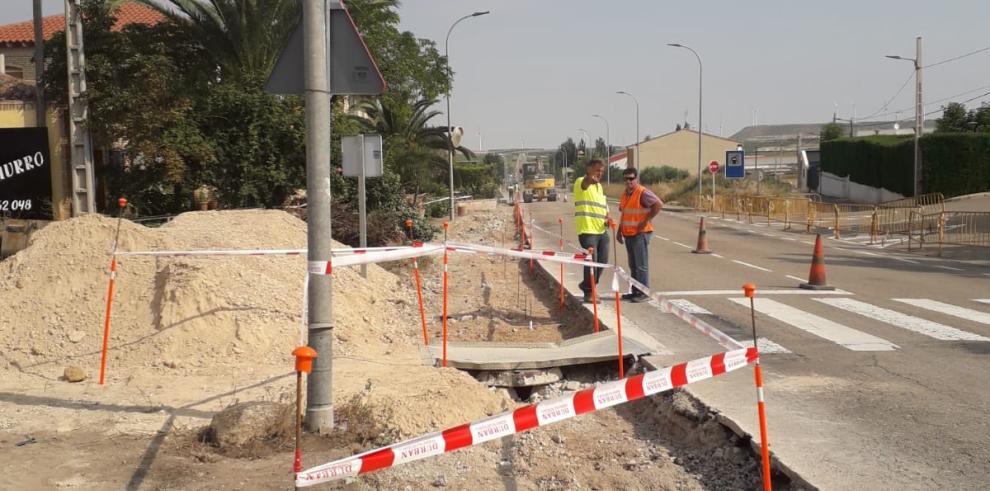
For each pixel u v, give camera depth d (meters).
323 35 5.96
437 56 38.03
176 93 20.17
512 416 4.22
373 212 21.84
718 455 6.02
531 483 5.38
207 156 19.98
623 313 11.61
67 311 8.73
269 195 20.72
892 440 6.05
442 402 6.34
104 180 20.84
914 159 38.78
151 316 8.59
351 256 7.89
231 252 9.34
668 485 5.45
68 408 6.72
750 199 40.53
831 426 6.35
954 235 26.08
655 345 9.27
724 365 4.52
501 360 8.52
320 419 6.09
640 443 6.39
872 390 7.52
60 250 9.52
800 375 8.09
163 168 19.83
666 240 26.84
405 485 5.21
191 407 6.73
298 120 20.81
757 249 23.30
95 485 5.20
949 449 5.86
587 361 8.66
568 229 33.69
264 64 22.88
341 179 22.05
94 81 19.52
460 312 12.58
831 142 55.97
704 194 53.28
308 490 5.14
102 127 19.27
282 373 7.74
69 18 18.89
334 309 9.79
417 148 37.19
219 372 7.77
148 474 5.36
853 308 12.37
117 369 7.88
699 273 17.16
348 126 23.39
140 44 21.11
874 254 21.89
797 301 13.09
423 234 25.38
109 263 9.34
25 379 7.61
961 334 10.24
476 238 28.06
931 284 15.28
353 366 8.05
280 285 9.66
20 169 20.80
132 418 6.45
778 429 6.21
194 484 5.22
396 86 37.97
